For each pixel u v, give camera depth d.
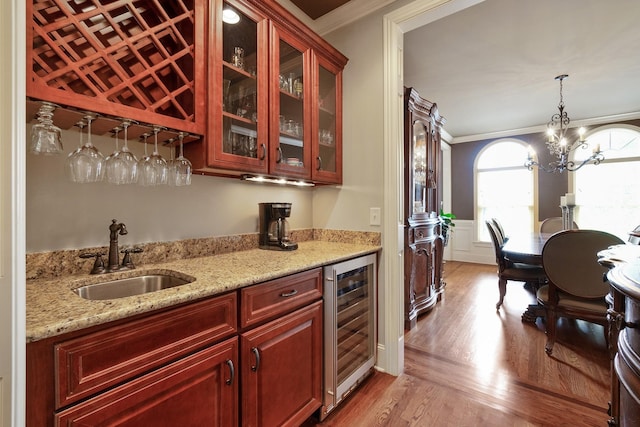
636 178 4.64
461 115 4.65
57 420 0.73
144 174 1.19
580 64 3.02
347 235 2.23
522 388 1.84
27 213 1.14
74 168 1.00
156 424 0.91
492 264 5.75
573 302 2.18
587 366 2.08
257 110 1.59
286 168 1.74
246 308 1.18
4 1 0.67
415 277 2.90
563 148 3.82
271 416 1.28
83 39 1.10
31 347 0.70
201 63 1.35
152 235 1.50
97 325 0.80
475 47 2.71
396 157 2.02
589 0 2.10
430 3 1.86
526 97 3.89
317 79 1.97
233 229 1.87
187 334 0.99
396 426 1.54
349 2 2.13
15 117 0.67
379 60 2.07
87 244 1.29
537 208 5.34
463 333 2.66
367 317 2.01
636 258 1.17
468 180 6.01
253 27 1.59
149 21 1.30
